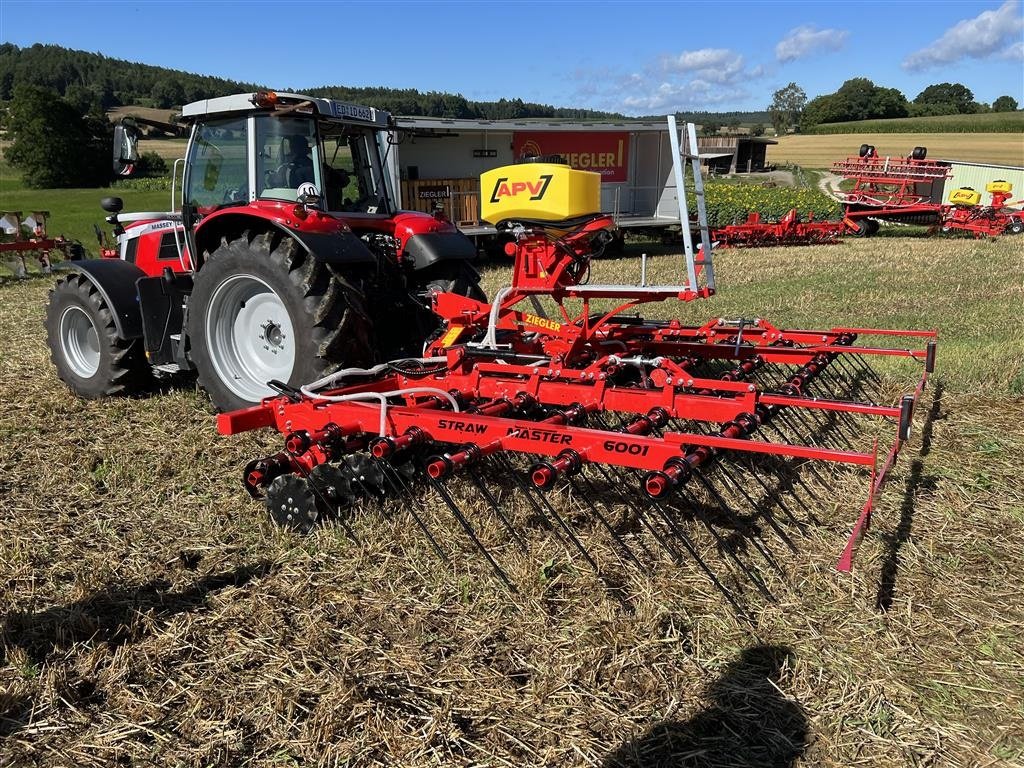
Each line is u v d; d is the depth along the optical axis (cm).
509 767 232
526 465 441
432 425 367
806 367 457
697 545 356
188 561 355
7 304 1154
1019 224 2239
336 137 585
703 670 275
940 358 683
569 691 265
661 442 305
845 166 2423
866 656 282
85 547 368
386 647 289
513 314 516
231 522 391
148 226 663
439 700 262
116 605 318
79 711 258
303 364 490
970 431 509
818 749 240
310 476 376
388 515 386
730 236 2062
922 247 1891
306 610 312
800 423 508
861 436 499
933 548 357
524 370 434
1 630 295
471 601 318
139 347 600
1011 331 842
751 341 544
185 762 237
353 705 257
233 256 503
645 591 319
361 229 577
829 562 343
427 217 608
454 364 458
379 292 566
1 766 235
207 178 566
